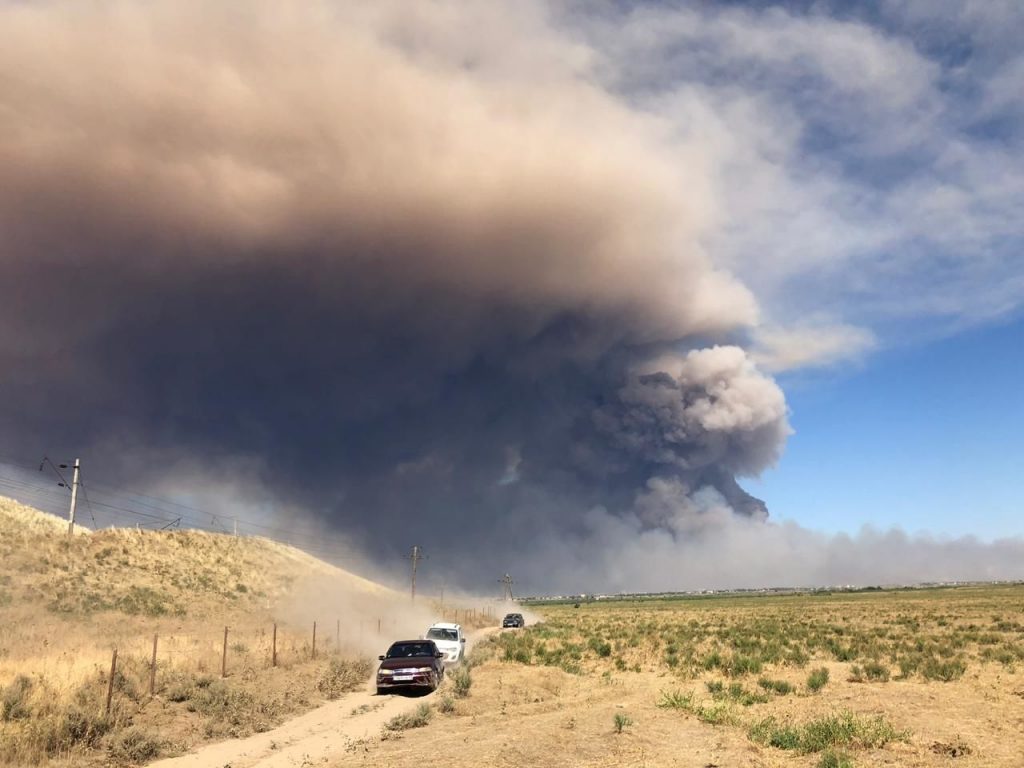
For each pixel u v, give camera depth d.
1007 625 43.06
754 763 12.12
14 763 13.41
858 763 11.67
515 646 38.66
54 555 56.53
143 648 29.88
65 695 17.78
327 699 23.55
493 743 14.45
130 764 14.55
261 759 14.83
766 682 21.36
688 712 17.27
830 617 59.41
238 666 27.30
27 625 40.19
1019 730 14.22
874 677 22.55
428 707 19.66
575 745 13.98
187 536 79.75
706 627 51.16
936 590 169.38
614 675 26.59
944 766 11.55
